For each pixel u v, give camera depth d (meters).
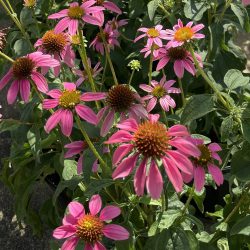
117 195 0.40
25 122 0.47
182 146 0.28
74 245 0.31
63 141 0.47
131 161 0.28
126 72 0.64
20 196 0.55
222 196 0.55
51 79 0.49
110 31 0.58
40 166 0.54
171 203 0.38
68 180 0.42
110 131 0.37
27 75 0.36
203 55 0.56
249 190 0.40
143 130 0.28
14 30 0.65
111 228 0.31
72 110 0.33
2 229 0.62
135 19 0.67
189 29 0.40
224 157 0.41
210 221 0.57
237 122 0.40
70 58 0.44
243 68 0.57
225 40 0.59
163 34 0.46
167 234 0.35
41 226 0.59
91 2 0.39
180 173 0.28
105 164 0.35
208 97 0.34
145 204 0.39
